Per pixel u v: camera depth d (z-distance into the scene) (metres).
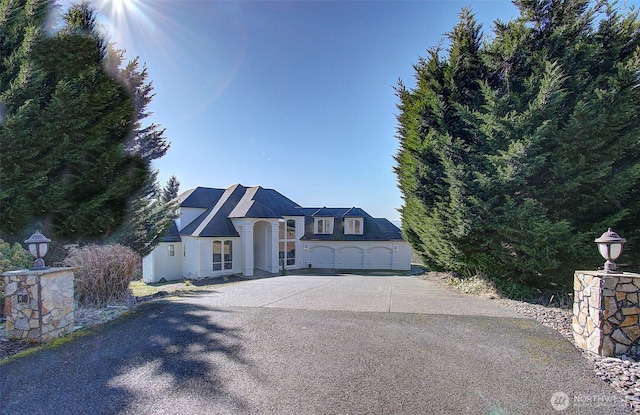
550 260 7.39
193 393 3.38
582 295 4.76
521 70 8.29
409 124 11.78
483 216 8.04
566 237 7.39
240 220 22.67
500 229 7.77
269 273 23.09
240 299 7.81
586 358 4.30
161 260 22.34
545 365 4.08
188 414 3.01
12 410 3.08
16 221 7.48
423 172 10.38
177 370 3.91
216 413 3.03
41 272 4.77
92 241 9.41
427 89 10.52
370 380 3.67
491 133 8.02
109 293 7.31
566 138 7.25
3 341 4.75
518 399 3.30
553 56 7.84
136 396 3.33
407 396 3.34
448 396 3.34
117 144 9.59
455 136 9.55
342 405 3.17
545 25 8.18
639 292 4.41
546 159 7.52
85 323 5.74
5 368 3.96
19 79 7.21
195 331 5.31
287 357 4.29
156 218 12.43
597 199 7.36
